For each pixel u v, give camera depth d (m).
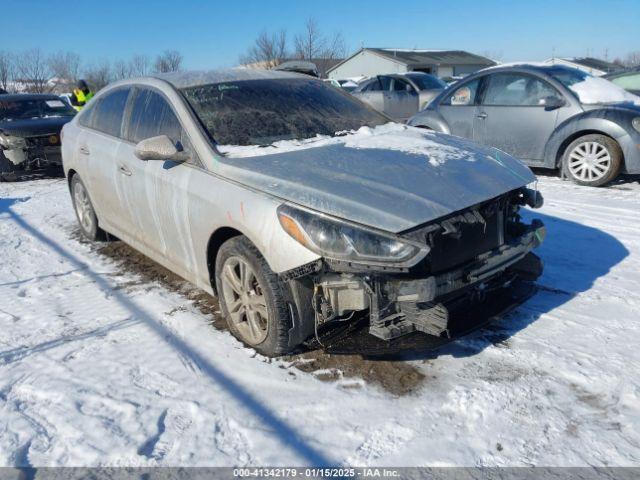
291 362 3.17
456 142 3.75
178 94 3.87
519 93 7.65
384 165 3.12
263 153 3.40
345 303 2.86
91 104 5.23
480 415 2.65
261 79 4.33
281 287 2.94
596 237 5.06
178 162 3.64
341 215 2.70
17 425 2.68
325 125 3.98
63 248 5.50
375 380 2.97
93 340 3.51
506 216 3.25
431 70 49.72
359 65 51.66
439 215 2.70
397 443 2.49
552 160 7.37
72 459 2.46
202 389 2.94
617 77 10.86
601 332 3.35
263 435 2.57
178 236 3.72
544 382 2.88
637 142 6.60
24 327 3.74
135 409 2.78
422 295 2.66
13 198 7.93
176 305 4.01
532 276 3.48
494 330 3.43
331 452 2.46
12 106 10.13
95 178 4.79
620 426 2.55
